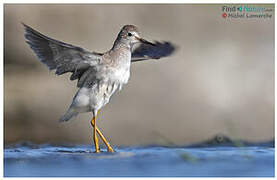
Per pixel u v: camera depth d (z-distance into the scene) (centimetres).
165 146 1009
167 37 1820
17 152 875
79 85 902
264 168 679
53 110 1584
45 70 1678
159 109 1644
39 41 848
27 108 1586
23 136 1545
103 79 878
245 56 1794
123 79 909
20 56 1705
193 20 1862
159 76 1698
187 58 1770
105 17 1812
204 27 1855
